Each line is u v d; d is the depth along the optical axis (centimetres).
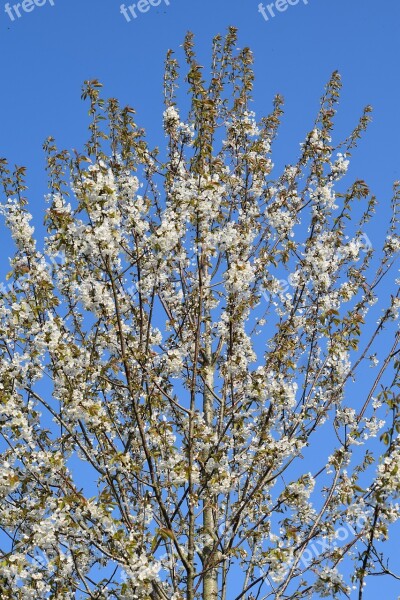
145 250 809
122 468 753
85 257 780
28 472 775
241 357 850
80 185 761
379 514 724
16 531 777
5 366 800
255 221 962
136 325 881
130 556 713
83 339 868
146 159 949
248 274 816
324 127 1011
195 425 792
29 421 812
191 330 876
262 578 747
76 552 739
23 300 806
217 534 829
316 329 888
